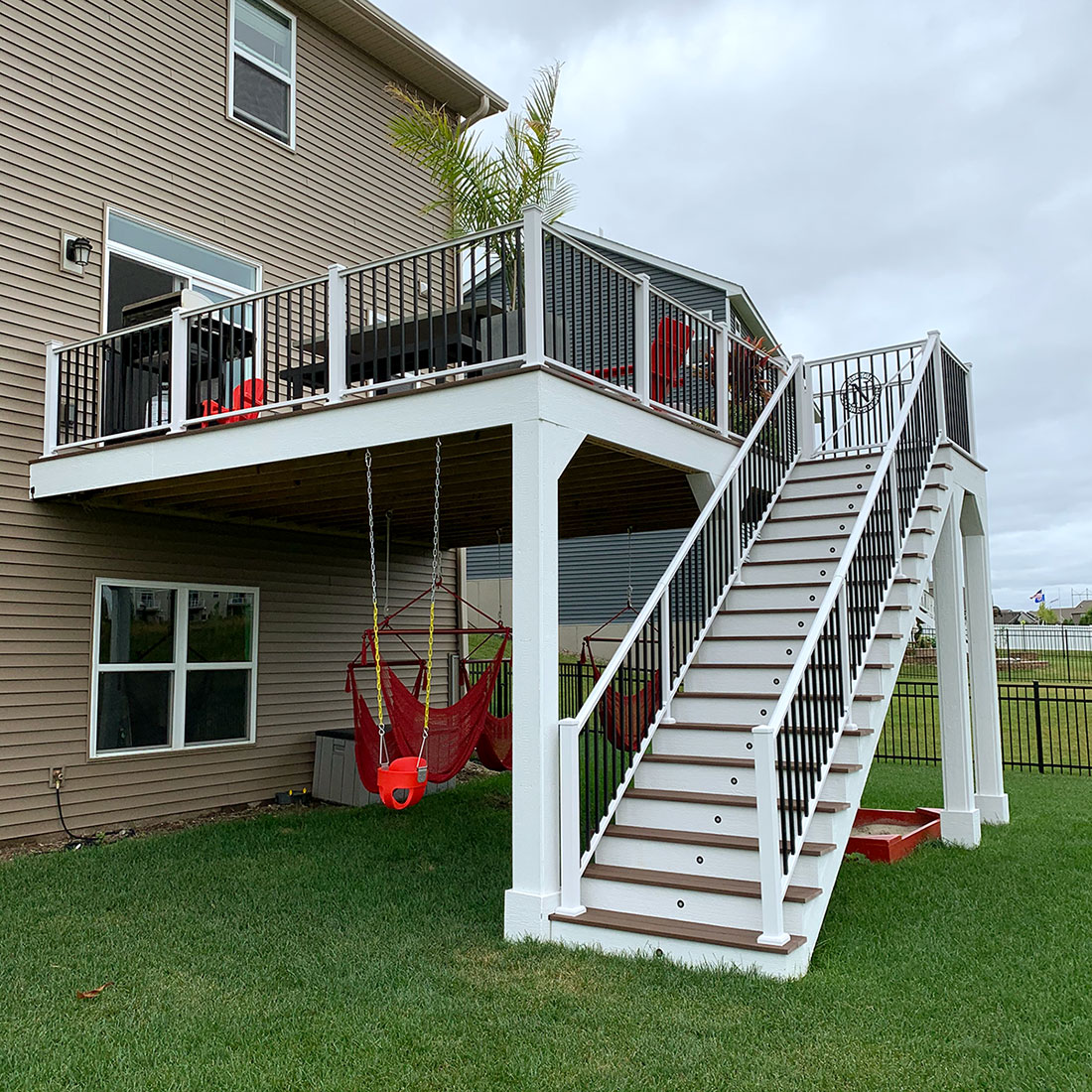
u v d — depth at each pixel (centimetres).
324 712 1032
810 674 511
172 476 684
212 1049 355
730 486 705
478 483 750
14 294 762
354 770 937
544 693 502
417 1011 391
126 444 711
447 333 591
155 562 864
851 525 723
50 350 769
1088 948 475
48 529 781
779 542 727
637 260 1927
